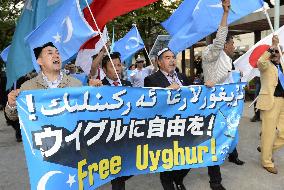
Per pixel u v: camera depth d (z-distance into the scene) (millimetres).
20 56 4395
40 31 4016
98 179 3662
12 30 19328
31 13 4543
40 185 3250
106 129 3695
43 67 3650
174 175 4629
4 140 8727
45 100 3303
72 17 4102
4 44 19562
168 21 5387
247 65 6434
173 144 4117
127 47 9883
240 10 5199
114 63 4875
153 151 4023
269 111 5551
